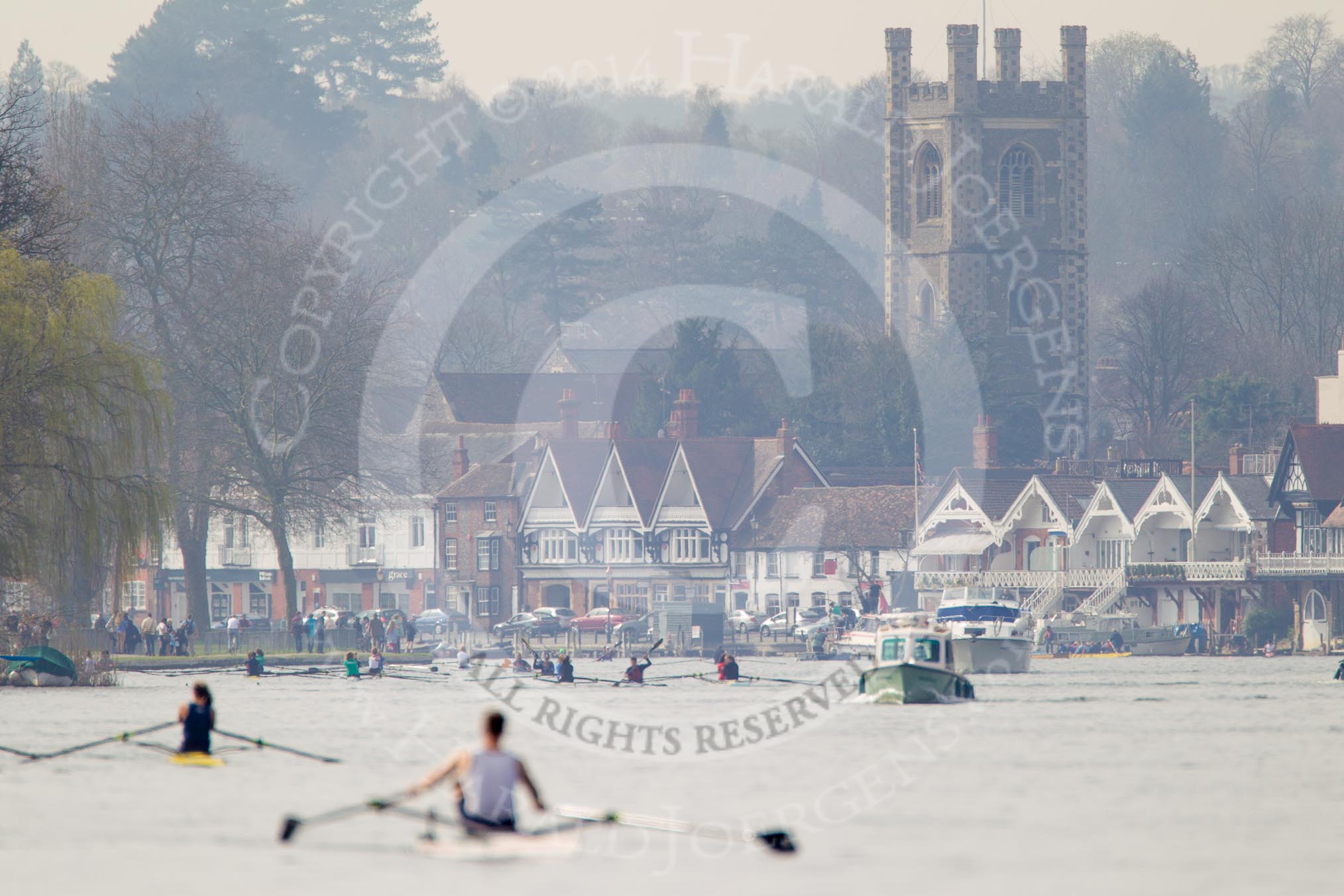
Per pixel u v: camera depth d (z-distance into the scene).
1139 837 155.25
